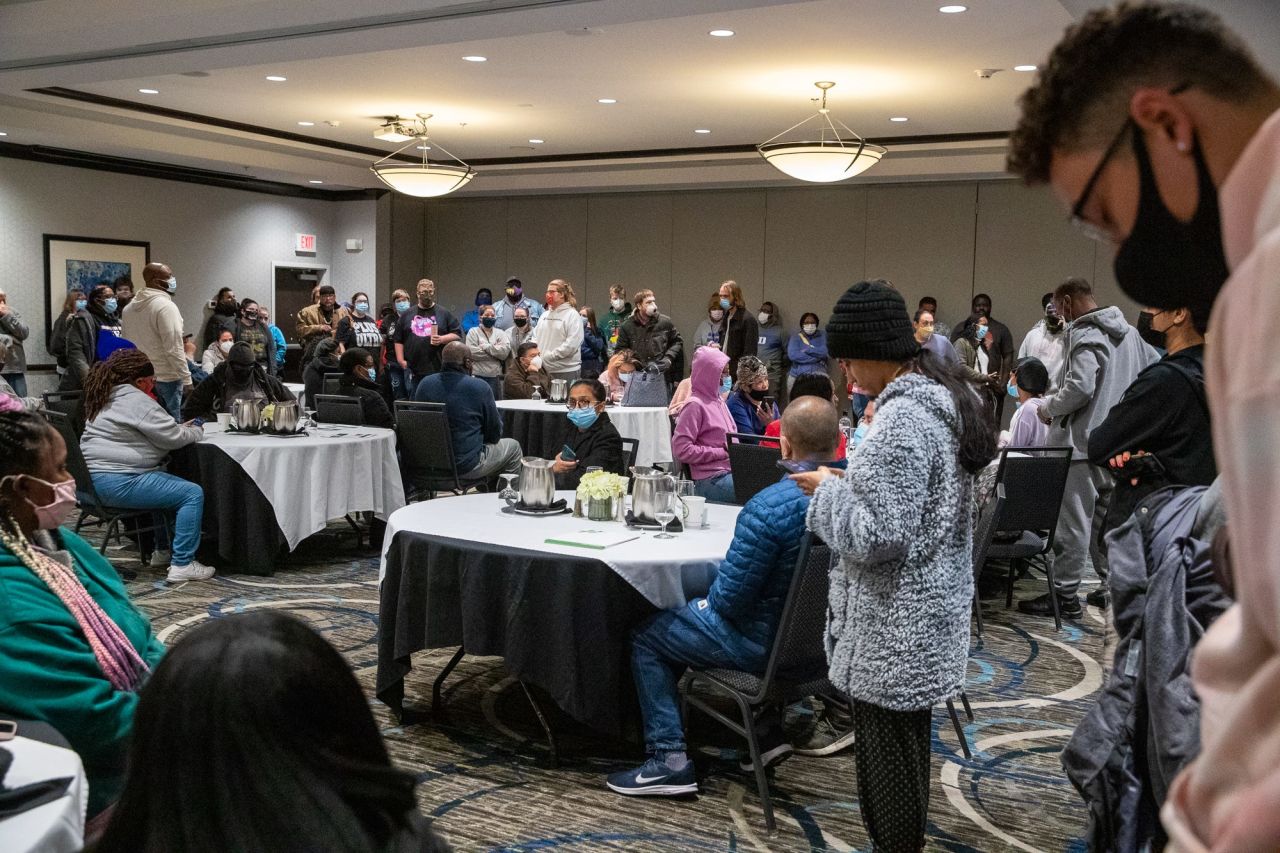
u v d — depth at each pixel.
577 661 3.20
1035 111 0.71
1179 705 1.90
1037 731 3.78
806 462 2.98
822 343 12.45
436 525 3.66
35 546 2.15
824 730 3.73
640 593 3.19
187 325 12.99
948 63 7.43
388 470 6.19
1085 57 0.67
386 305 14.35
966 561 2.27
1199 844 0.53
